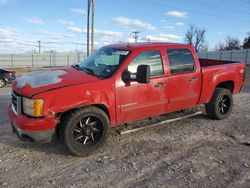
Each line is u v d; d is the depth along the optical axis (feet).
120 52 18.42
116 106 17.10
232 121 22.89
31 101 15.01
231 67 23.43
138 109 18.03
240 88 24.71
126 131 19.22
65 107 15.40
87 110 16.03
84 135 16.26
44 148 17.30
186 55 20.36
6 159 15.88
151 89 18.37
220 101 22.74
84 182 13.51
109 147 17.49
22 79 17.26
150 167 14.98
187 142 18.38
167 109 19.63
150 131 20.21
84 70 18.39
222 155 16.47
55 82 16.11
